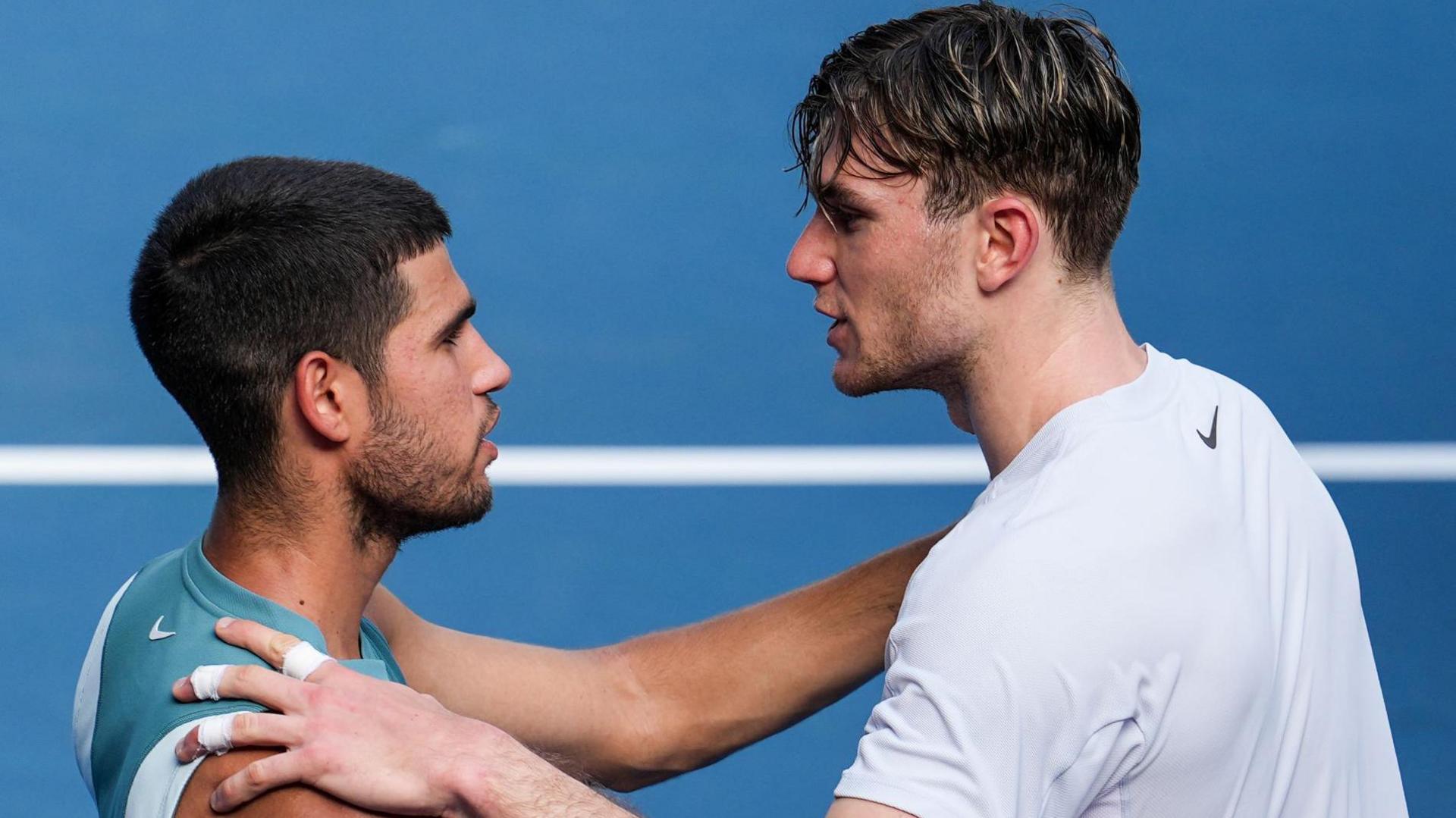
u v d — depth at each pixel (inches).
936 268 207.9
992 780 176.9
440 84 782.5
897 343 213.6
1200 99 789.2
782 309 685.3
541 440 610.9
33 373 629.9
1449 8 833.5
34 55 776.3
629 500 573.3
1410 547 552.1
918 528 557.6
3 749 443.5
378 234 192.7
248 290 189.9
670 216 726.5
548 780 191.0
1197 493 192.9
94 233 692.7
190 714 185.8
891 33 213.5
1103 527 184.9
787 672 265.7
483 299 679.1
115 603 208.5
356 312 191.8
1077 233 205.2
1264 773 195.3
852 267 214.4
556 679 261.1
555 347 659.4
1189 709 184.1
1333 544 212.4
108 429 606.5
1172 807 188.4
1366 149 761.6
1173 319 674.8
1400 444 610.2
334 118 757.9
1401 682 485.7
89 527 545.6
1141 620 181.3
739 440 613.0
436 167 739.4
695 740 266.2
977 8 212.7
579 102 778.8
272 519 197.2
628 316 677.3
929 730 179.6
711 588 525.3
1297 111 783.1
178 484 574.2
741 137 764.6
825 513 565.9
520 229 715.4
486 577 528.7
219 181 194.4
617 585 526.9
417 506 200.8
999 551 182.9
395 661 225.0
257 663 191.2
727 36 813.9
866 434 618.5
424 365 197.0
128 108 752.3
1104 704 179.6
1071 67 203.6
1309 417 624.7
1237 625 187.5
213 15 808.3
